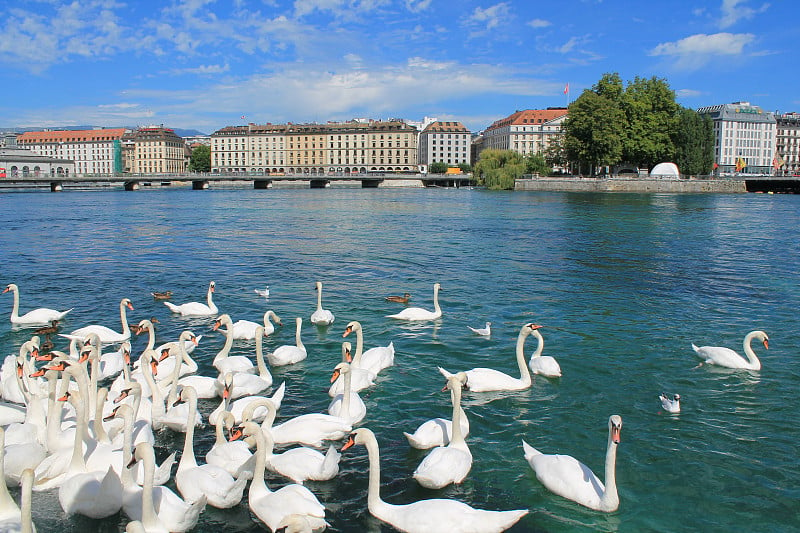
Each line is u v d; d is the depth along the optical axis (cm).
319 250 3556
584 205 7869
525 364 1365
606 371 1452
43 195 11219
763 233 4544
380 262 3089
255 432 873
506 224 5269
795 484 960
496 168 13188
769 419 1192
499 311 2034
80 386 945
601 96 11175
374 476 853
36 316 1862
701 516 874
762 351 1616
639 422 1176
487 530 806
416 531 807
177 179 13825
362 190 14675
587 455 1047
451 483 938
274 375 1395
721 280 2631
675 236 4341
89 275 2706
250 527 830
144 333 1738
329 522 844
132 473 891
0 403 1139
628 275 2739
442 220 5691
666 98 11388
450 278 2642
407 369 1459
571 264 3045
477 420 1174
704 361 1528
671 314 2005
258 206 7994
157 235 4403
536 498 909
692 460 1030
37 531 809
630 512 880
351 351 1576
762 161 18375
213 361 1454
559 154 13350
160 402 1134
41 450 948
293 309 2042
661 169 11519
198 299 2209
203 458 1003
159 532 773
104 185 17025
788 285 2517
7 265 2981
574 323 1884
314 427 1058
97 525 823
